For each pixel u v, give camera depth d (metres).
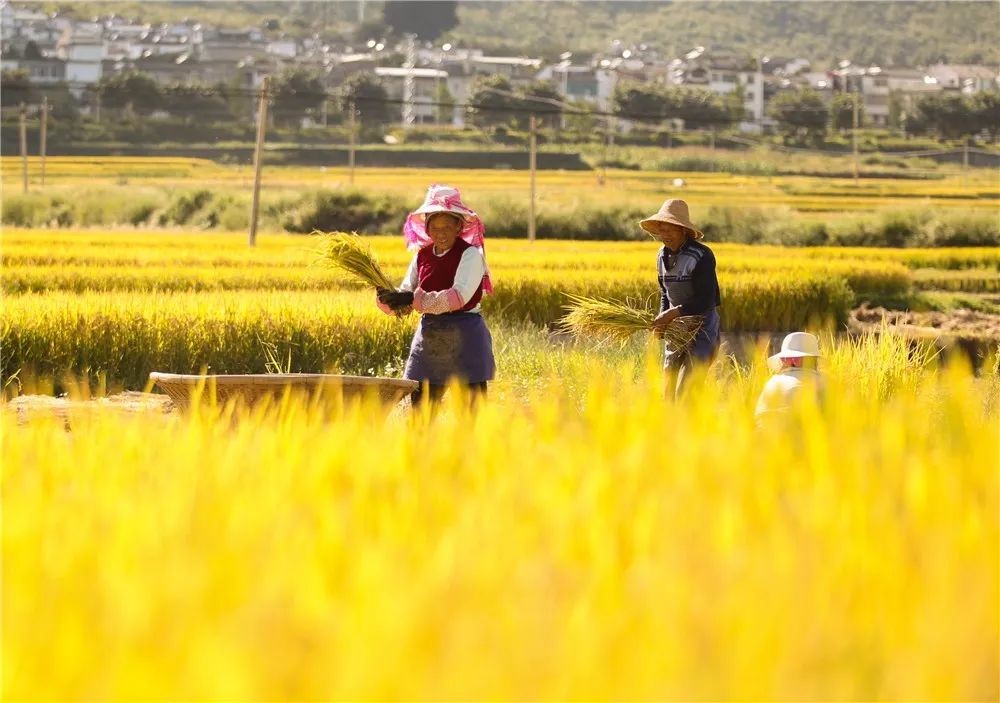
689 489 8.96
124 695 5.39
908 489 8.77
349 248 27.91
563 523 8.08
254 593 6.71
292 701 5.51
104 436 13.36
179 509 9.03
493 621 6.32
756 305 101.06
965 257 188.88
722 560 7.25
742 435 10.54
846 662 5.79
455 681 5.44
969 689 5.68
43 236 185.38
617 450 10.37
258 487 9.97
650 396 12.03
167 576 7.05
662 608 6.44
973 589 6.61
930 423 12.12
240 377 23.08
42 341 57.06
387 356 60.56
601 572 6.93
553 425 11.54
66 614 6.32
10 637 6.21
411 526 8.27
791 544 7.45
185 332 59.12
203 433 13.29
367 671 5.39
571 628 6.15
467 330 27.75
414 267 28.20
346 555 7.40
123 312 59.59
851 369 26.98
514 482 9.52
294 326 59.97
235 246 166.12
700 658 5.81
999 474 9.39
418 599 6.36
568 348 54.34
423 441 12.08
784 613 6.29
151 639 5.89
